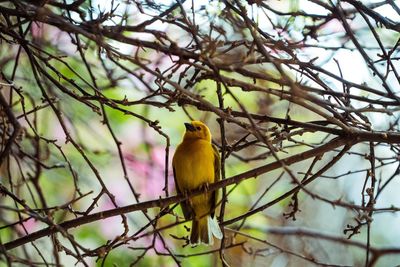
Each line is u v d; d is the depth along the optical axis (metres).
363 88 8.62
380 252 13.32
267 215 15.33
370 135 8.80
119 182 14.69
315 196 7.34
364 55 8.63
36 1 8.90
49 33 12.73
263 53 7.45
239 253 15.13
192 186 11.19
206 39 8.70
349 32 8.74
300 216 16.23
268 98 13.38
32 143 11.41
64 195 14.76
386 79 8.93
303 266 15.75
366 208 8.64
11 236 12.27
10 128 11.20
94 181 14.77
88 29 8.47
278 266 15.48
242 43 8.52
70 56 11.64
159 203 8.83
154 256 13.52
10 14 8.70
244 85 7.89
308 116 14.97
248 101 14.16
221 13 9.33
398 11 9.83
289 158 8.83
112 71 10.85
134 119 14.73
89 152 13.13
